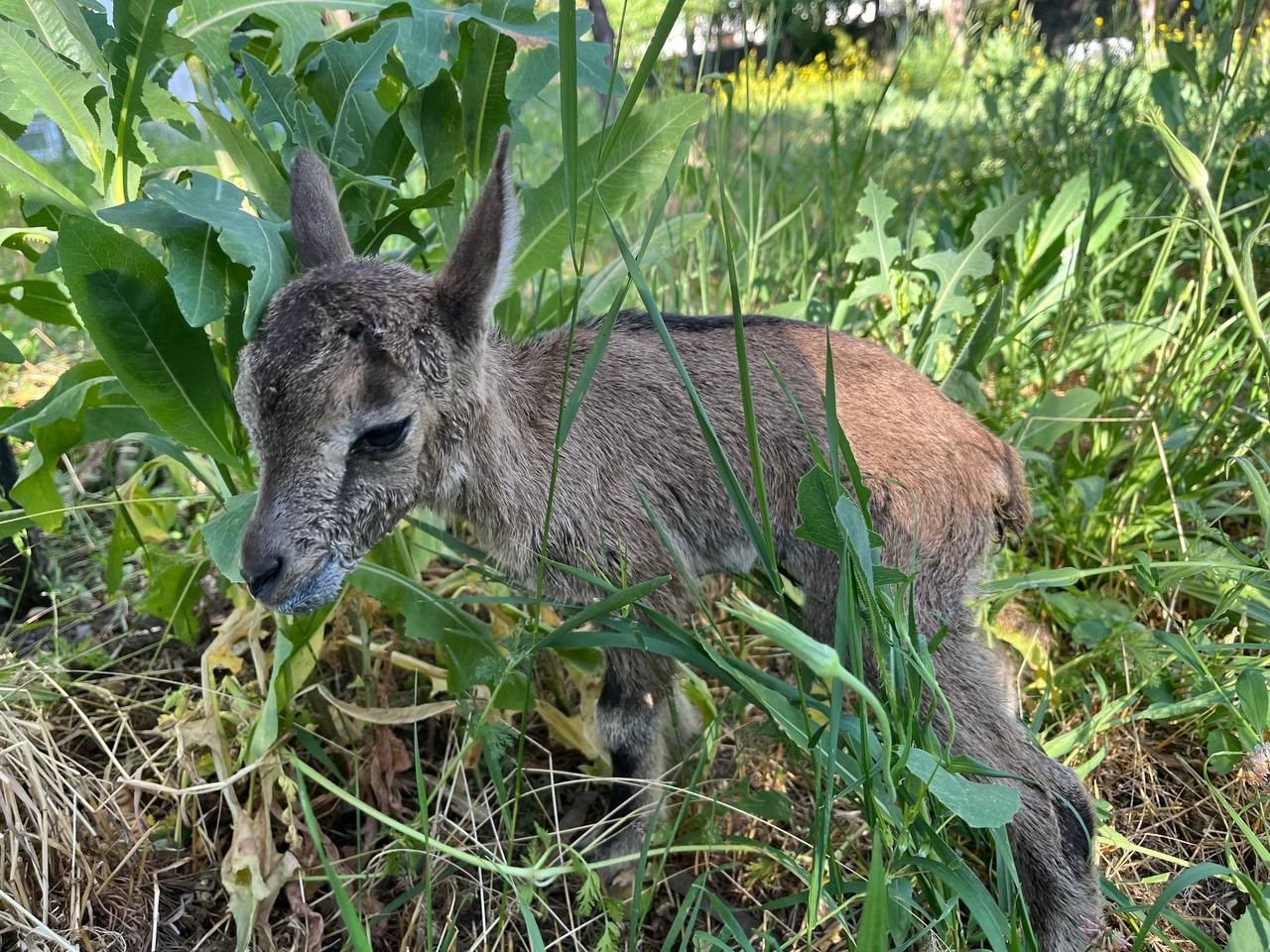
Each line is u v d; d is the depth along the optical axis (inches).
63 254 17.0
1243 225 30.0
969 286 33.4
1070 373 33.1
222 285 18.1
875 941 12.1
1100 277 31.5
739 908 17.8
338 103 21.8
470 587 23.9
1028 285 30.0
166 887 18.9
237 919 17.5
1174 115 30.2
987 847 19.1
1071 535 25.8
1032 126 42.9
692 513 20.5
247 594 22.1
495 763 17.2
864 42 48.3
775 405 20.1
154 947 17.5
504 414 19.3
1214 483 26.7
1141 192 36.6
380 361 16.6
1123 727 21.8
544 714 21.9
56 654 23.3
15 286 20.6
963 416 20.6
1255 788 19.8
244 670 23.5
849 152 39.9
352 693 22.6
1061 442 31.0
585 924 16.9
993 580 22.2
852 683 11.1
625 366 20.5
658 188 23.0
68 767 18.9
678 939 18.6
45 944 16.6
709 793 20.8
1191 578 23.7
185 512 28.2
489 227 17.1
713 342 20.9
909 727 14.2
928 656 15.2
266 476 16.6
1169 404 27.8
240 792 20.3
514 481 19.3
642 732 20.1
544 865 19.2
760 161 32.7
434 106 21.7
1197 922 18.4
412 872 18.4
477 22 20.9
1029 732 19.1
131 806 20.1
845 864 18.4
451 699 22.0
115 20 17.7
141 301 17.9
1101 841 19.8
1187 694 21.7
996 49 50.3
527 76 22.5
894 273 29.5
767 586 21.5
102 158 19.5
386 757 20.1
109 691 22.4
